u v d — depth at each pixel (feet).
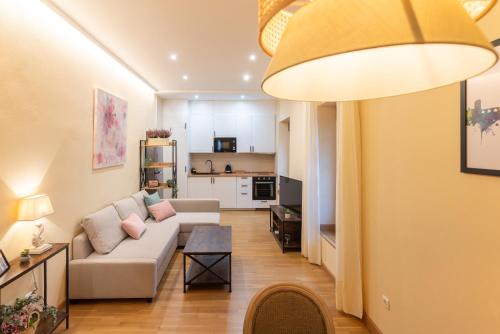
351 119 7.86
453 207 4.50
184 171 21.68
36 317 5.97
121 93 13.25
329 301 8.90
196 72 14.53
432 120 4.98
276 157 22.99
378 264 6.98
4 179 6.45
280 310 3.87
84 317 7.93
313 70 2.46
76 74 9.34
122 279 8.57
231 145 22.56
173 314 8.12
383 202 6.69
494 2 2.02
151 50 11.35
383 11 1.51
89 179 10.21
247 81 16.49
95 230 9.37
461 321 4.35
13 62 6.66
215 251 9.39
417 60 2.25
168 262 11.03
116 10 8.18
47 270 7.79
